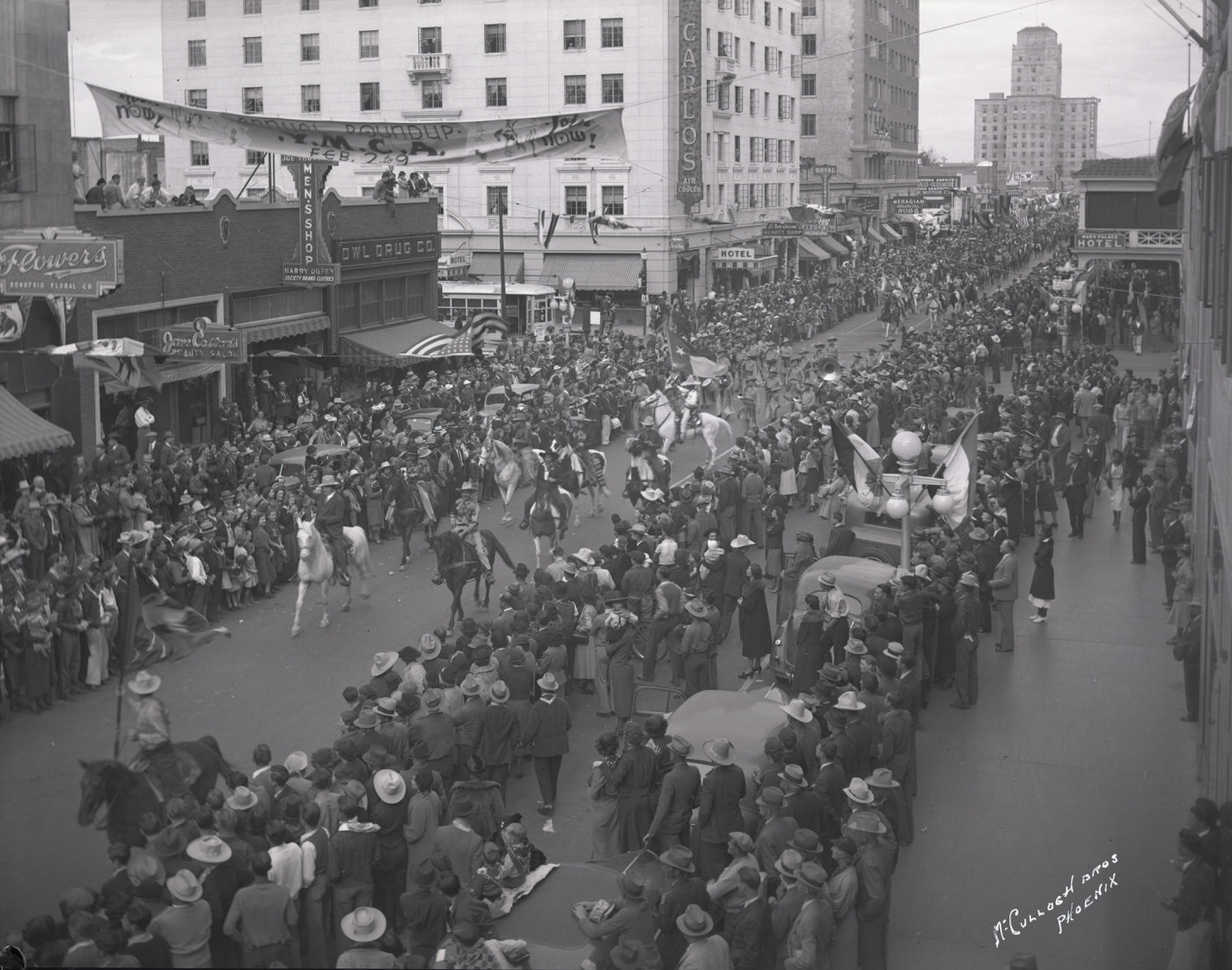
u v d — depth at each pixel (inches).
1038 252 3157.0
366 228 1755.7
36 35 780.6
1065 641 870.4
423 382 1814.7
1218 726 539.2
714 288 2957.7
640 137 2642.7
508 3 2623.0
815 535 1131.9
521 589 770.8
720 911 434.6
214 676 738.8
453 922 398.3
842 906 433.7
